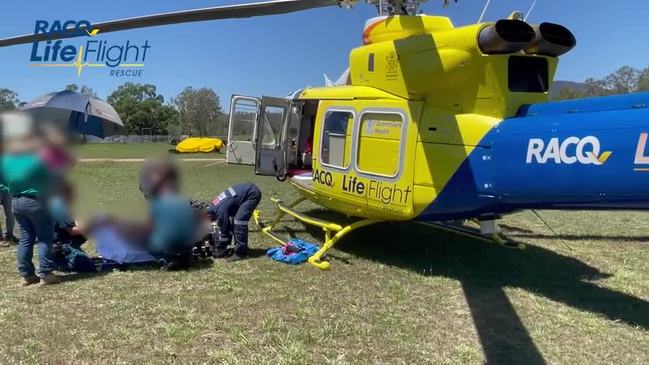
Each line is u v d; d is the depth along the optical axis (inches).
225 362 135.5
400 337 153.0
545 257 243.3
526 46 173.5
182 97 2876.5
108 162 884.0
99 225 215.9
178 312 168.1
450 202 189.9
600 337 154.2
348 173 223.9
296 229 299.9
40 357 136.6
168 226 209.3
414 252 247.6
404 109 200.1
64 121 212.8
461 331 158.1
